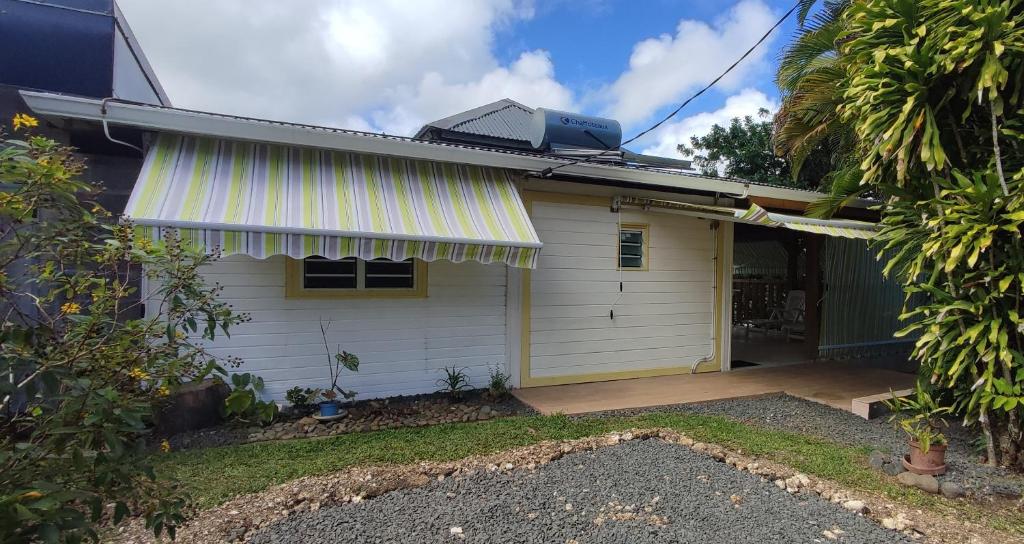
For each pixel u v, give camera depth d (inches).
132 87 374.9
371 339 353.4
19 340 103.5
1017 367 230.4
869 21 257.8
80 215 127.6
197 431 282.7
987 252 230.8
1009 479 231.6
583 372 422.3
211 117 283.0
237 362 191.0
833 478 229.8
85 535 114.6
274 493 205.6
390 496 203.2
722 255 481.4
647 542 168.7
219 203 262.7
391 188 318.7
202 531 173.9
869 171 272.8
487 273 388.5
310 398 328.5
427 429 294.5
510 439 276.8
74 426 106.9
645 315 447.8
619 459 242.4
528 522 181.9
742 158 1003.3
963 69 232.8
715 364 479.2
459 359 379.2
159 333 132.1
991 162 236.4
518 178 389.1
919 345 249.3
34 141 119.8
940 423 307.6
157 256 138.5
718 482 217.2
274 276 328.5
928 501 209.0
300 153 316.5
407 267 367.6
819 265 542.9
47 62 308.3
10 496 92.7
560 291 412.5
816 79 446.9
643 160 453.4
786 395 394.0
